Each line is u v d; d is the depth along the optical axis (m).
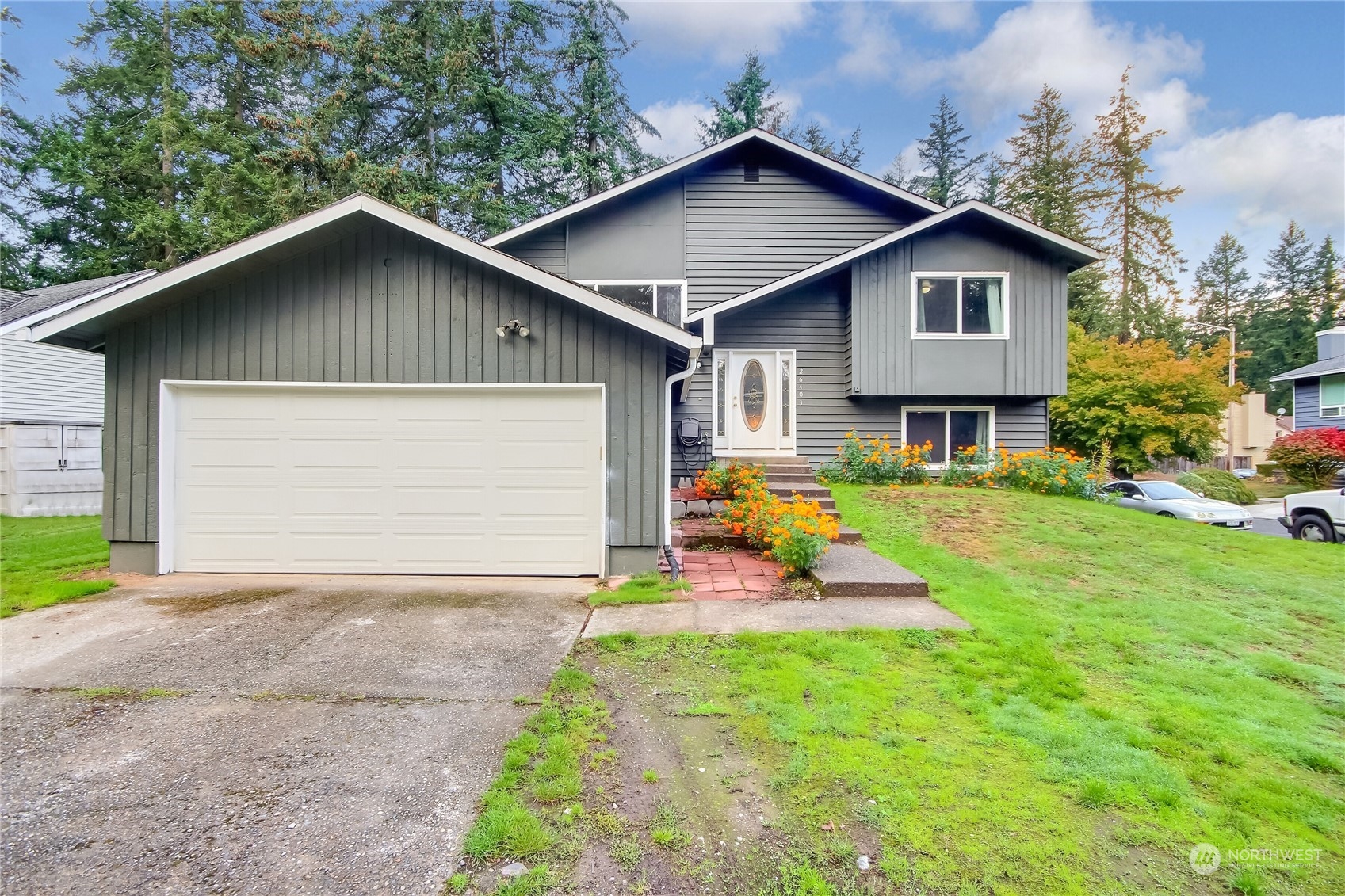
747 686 3.42
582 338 5.90
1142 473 16.41
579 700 3.27
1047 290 10.40
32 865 2.04
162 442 5.83
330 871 2.01
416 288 5.90
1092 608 4.91
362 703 3.23
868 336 10.27
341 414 5.93
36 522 10.06
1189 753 2.79
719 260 10.96
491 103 17.52
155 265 18.03
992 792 2.45
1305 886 2.00
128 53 18.16
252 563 5.92
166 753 2.73
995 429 10.88
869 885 1.95
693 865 2.04
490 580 5.79
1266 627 4.57
